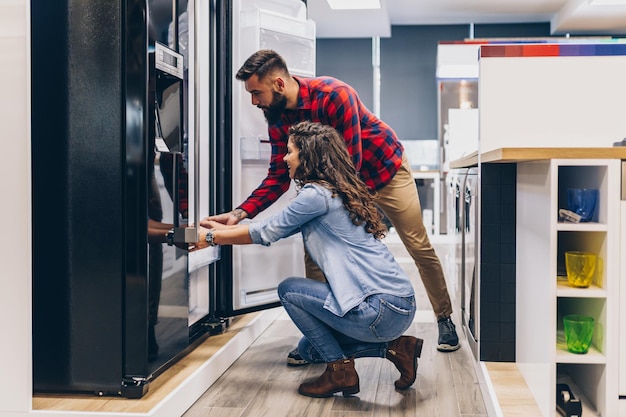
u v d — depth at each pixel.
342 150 2.21
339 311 2.10
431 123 10.24
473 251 2.72
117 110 2.06
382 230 2.21
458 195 3.55
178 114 2.31
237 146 3.02
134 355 2.06
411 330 3.23
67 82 2.08
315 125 2.21
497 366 2.44
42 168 2.10
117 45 2.05
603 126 2.41
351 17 8.88
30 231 1.92
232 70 2.99
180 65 2.31
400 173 2.75
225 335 2.82
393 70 10.27
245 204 2.59
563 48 2.42
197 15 2.15
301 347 2.44
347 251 2.14
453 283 4.02
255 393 2.30
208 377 2.36
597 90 2.41
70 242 2.09
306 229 2.19
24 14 1.87
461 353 2.81
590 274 1.76
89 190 2.07
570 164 1.71
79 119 2.07
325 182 2.15
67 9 2.07
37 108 2.09
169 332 2.24
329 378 2.22
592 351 1.79
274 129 2.58
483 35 10.11
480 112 2.47
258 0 3.21
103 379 2.08
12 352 1.93
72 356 2.09
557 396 1.89
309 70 3.45
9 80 1.88
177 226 2.29
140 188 2.05
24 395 1.93
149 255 2.07
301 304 2.19
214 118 3.00
